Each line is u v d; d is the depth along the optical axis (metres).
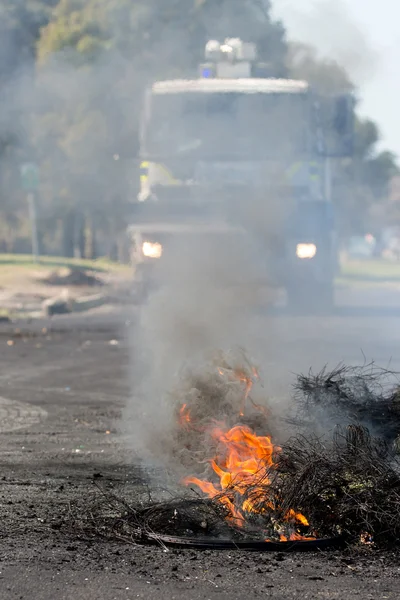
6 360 30.52
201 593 8.71
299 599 8.59
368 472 11.01
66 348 33.75
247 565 9.58
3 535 10.60
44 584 8.91
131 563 9.59
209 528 10.84
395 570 9.49
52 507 12.01
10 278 64.50
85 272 72.25
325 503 10.73
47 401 22.39
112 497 12.06
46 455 15.99
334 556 9.94
